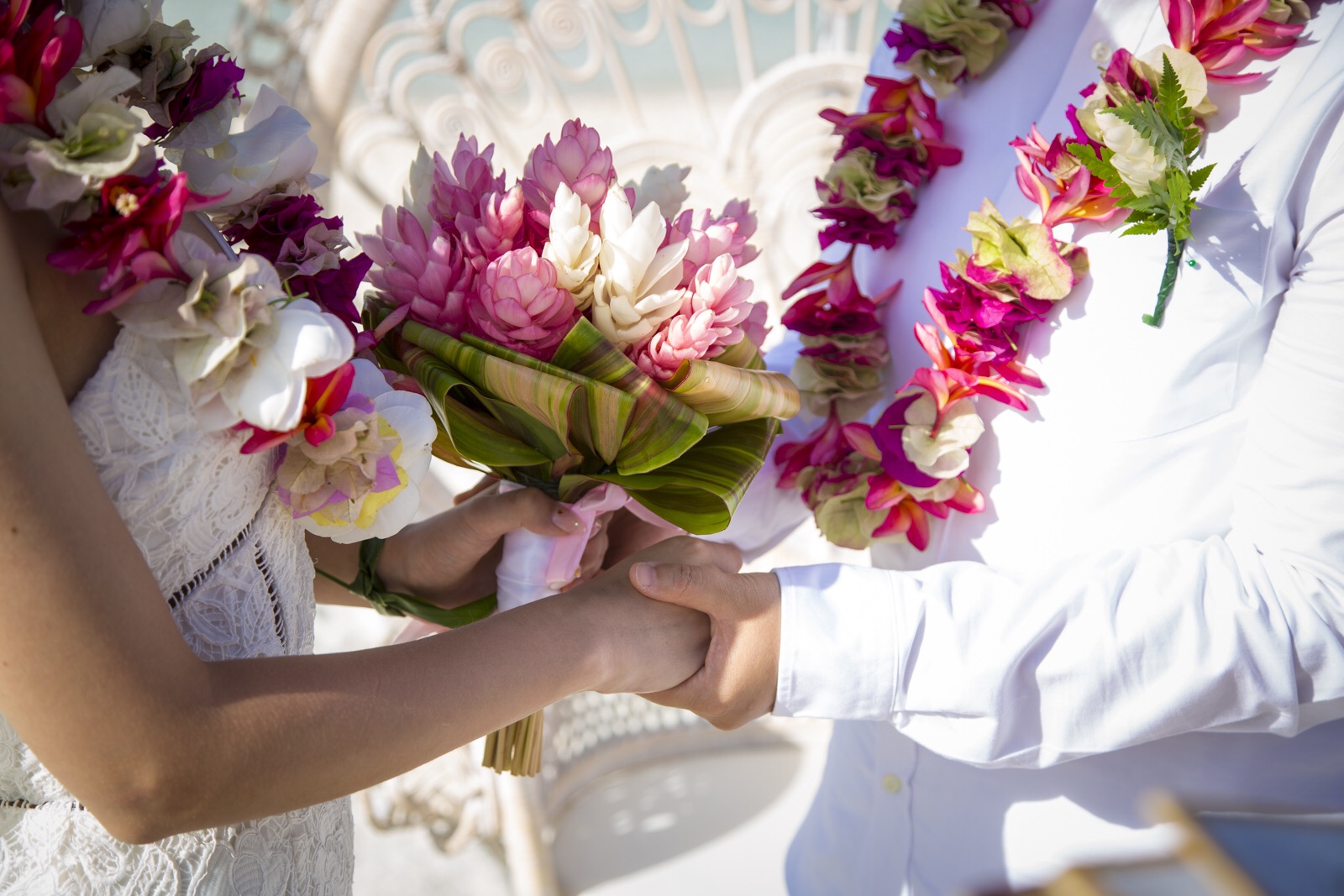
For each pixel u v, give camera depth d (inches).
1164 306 34.4
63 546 19.8
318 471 27.3
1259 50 33.4
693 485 34.0
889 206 43.2
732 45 275.1
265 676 23.3
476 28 282.0
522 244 31.9
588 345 30.2
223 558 27.3
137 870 27.1
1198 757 36.5
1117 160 32.7
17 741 26.5
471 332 31.8
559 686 28.7
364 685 24.3
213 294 23.3
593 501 36.1
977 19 40.3
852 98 92.0
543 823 63.4
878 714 34.0
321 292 30.6
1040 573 34.8
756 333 35.9
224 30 222.5
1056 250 35.7
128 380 23.7
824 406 44.8
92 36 25.7
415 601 39.6
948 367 38.0
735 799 66.7
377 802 77.9
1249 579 31.9
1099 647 32.3
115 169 21.2
